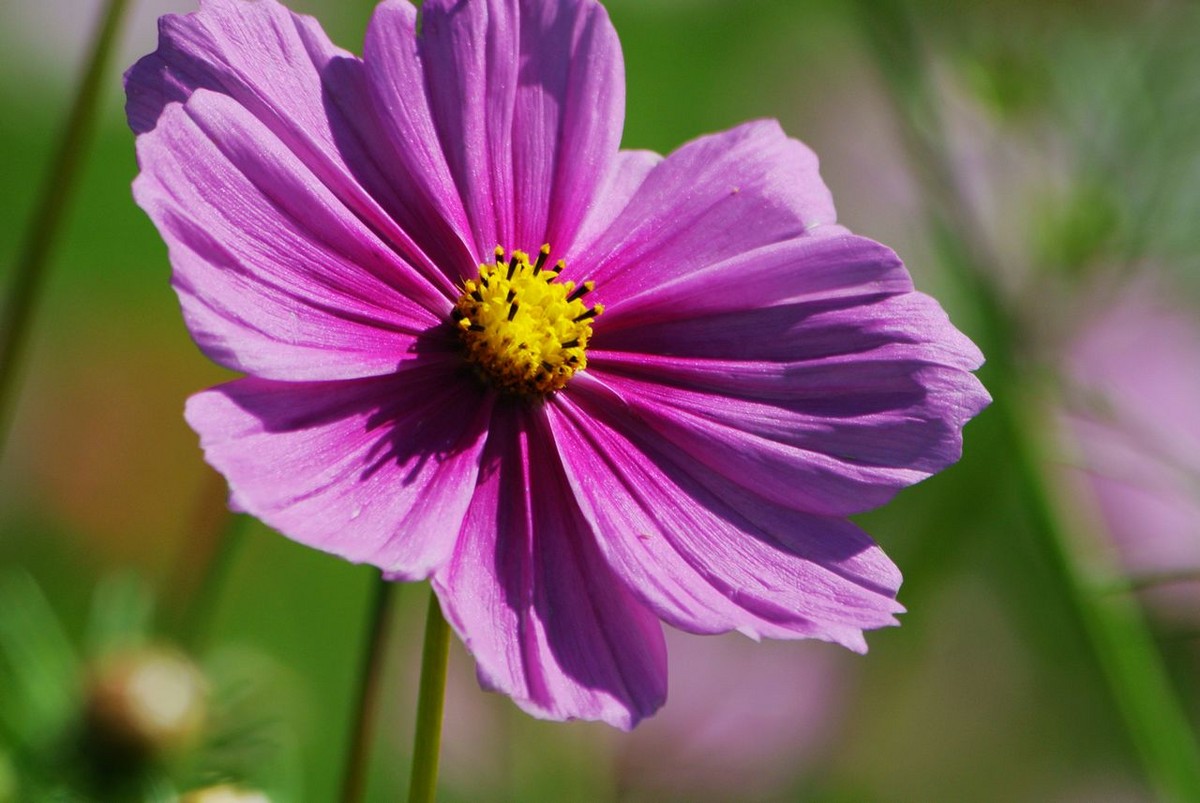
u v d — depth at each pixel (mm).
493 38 404
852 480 395
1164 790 475
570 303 405
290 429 382
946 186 486
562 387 403
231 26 390
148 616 446
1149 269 494
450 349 400
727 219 411
